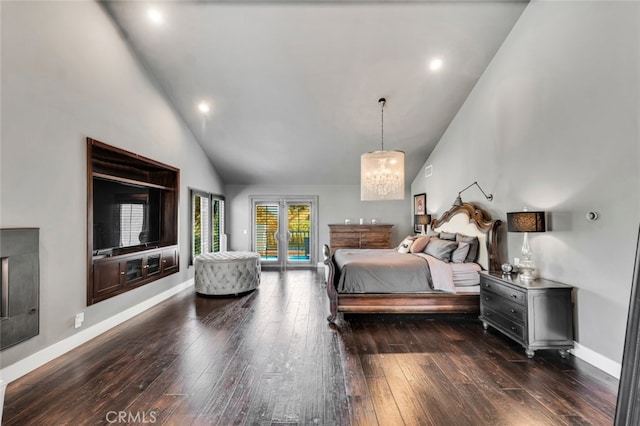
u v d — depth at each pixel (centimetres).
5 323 226
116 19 350
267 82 442
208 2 330
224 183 759
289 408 199
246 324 358
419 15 347
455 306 377
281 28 360
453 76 435
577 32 272
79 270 299
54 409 198
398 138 580
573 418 189
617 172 237
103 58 332
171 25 356
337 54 395
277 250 773
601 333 251
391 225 719
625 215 232
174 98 475
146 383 229
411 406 201
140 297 402
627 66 228
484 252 398
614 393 217
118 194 378
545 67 312
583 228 268
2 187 228
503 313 309
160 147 450
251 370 249
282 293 507
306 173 719
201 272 483
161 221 490
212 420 187
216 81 440
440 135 571
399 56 399
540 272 321
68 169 286
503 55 383
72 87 291
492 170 409
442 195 573
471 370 250
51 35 268
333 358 271
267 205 774
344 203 771
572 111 279
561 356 275
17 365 237
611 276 243
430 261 397
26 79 246
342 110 502
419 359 270
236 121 530
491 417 190
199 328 344
